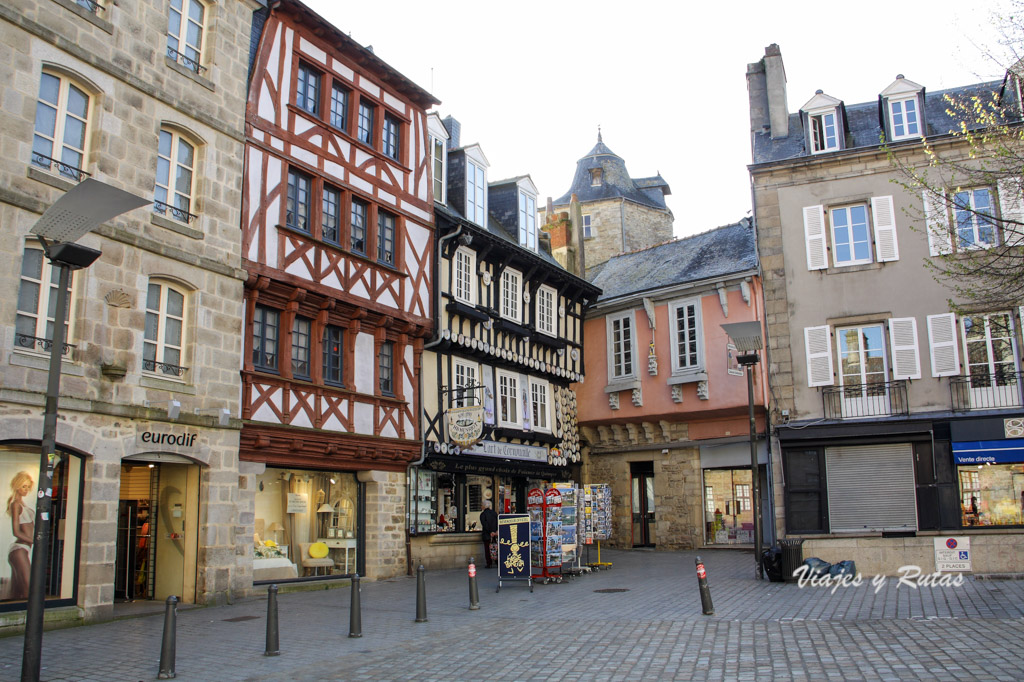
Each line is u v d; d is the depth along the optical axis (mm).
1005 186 12812
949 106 19750
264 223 14227
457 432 17281
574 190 36531
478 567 18750
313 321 15273
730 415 21797
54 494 10523
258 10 14875
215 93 13508
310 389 14898
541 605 12047
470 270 19375
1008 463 16922
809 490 18250
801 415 18797
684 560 19219
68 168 11023
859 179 19172
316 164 15500
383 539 16328
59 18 10992
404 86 17906
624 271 26203
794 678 7105
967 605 10789
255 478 13688
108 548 10969
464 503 19156
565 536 16078
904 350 18172
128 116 11883
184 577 12492
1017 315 17328
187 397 12336
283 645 9219
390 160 17391
